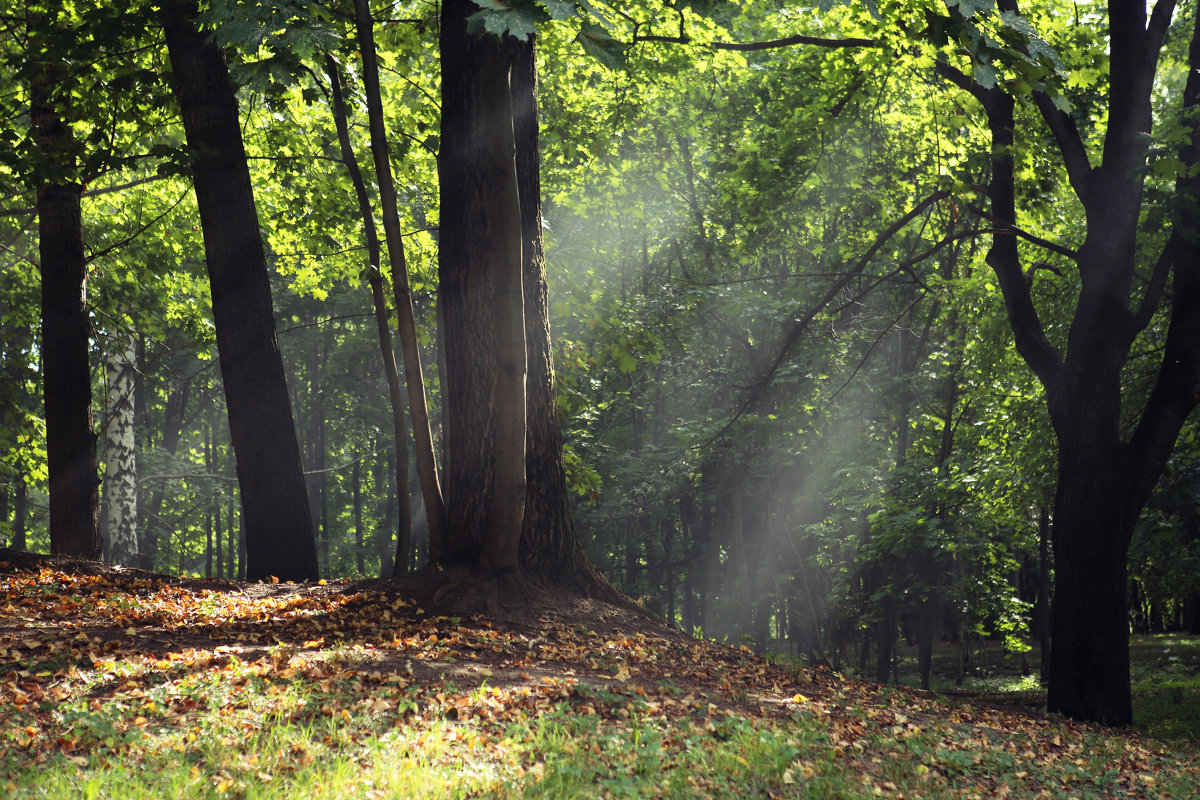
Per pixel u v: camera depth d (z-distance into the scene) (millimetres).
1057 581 12750
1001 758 7484
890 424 24703
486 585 9906
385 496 43875
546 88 17734
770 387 21672
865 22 13039
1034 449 17703
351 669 6926
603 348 14602
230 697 5926
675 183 25312
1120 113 12578
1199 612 39688
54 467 13664
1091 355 12570
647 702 7164
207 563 40531
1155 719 14008
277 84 10367
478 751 5387
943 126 14516
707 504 28938
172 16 12484
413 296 19516
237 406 12906
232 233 12930
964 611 23734
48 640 7066
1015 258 13984
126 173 17547
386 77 16625
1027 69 7852
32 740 4879
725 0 7531
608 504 27547
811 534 25672
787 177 17406
